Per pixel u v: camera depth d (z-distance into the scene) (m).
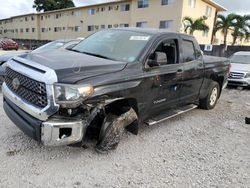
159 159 3.61
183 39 4.92
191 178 3.19
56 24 43.22
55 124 2.89
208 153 3.93
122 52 4.05
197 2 26.70
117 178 3.08
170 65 4.42
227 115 6.15
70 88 2.89
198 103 6.38
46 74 2.90
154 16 27.25
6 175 2.96
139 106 3.88
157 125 5.00
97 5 33.94
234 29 30.12
